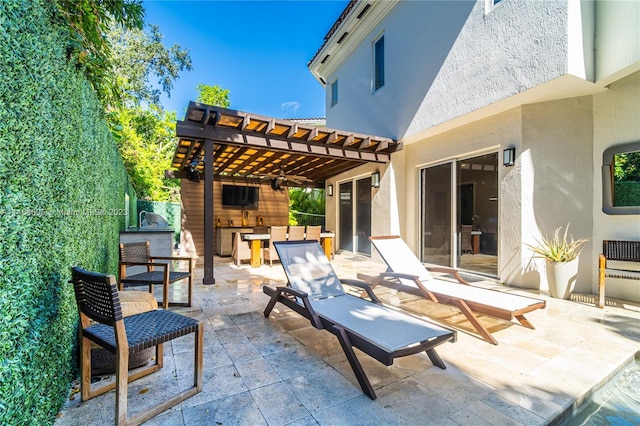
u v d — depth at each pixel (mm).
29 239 1503
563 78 4156
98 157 3186
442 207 6785
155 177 13828
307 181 11344
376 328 2494
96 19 2844
